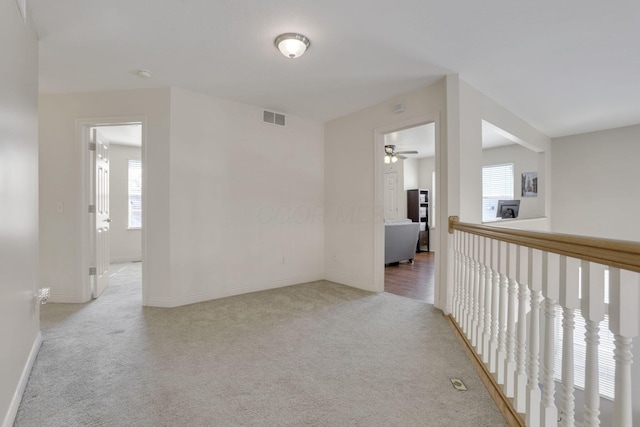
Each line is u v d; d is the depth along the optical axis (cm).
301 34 228
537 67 285
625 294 81
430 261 624
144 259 323
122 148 615
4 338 141
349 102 372
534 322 125
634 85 328
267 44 242
